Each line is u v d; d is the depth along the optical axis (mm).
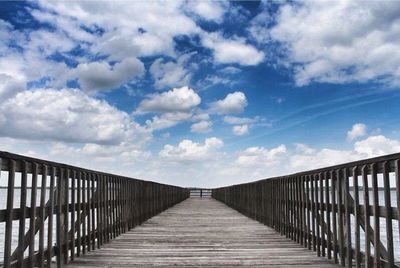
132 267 5953
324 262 6383
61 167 5793
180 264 6199
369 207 5031
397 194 4293
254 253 7199
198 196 51531
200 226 12039
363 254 5363
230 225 12367
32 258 4812
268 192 11844
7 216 4117
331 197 6379
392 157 4391
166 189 21281
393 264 4477
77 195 6676
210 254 7078
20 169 4441
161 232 10430
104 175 8328
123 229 10227
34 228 4828
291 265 6148
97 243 7824
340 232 6039
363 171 5105
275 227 10703
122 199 10125
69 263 6195
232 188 22562
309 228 7641
